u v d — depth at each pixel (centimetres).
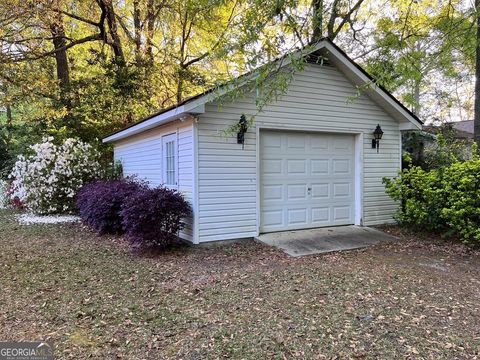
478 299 406
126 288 449
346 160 816
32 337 320
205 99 606
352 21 1111
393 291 430
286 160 743
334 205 803
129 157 1051
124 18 1567
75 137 1259
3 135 1762
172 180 738
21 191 1031
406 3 965
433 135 1055
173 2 1398
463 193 652
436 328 333
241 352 292
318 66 749
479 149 887
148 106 1471
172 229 629
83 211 845
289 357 283
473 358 281
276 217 736
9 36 1219
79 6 1375
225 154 668
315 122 753
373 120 827
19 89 1334
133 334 325
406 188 765
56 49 1341
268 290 436
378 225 837
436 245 679
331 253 623
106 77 1414
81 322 351
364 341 308
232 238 680
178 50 1662
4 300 410
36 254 621
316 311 371
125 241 721
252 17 500
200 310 378
